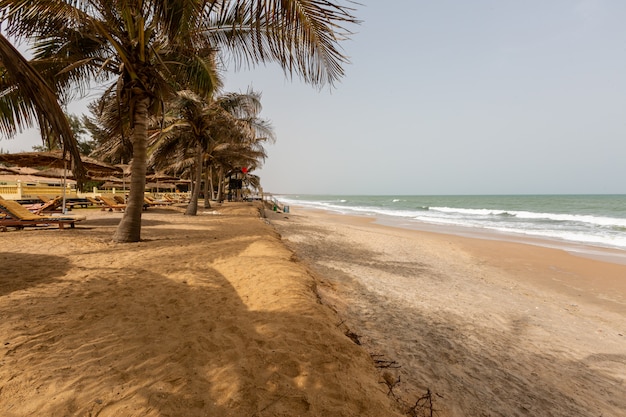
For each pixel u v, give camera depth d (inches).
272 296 142.2
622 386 122.3
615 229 772.0
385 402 76.2
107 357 86.7
